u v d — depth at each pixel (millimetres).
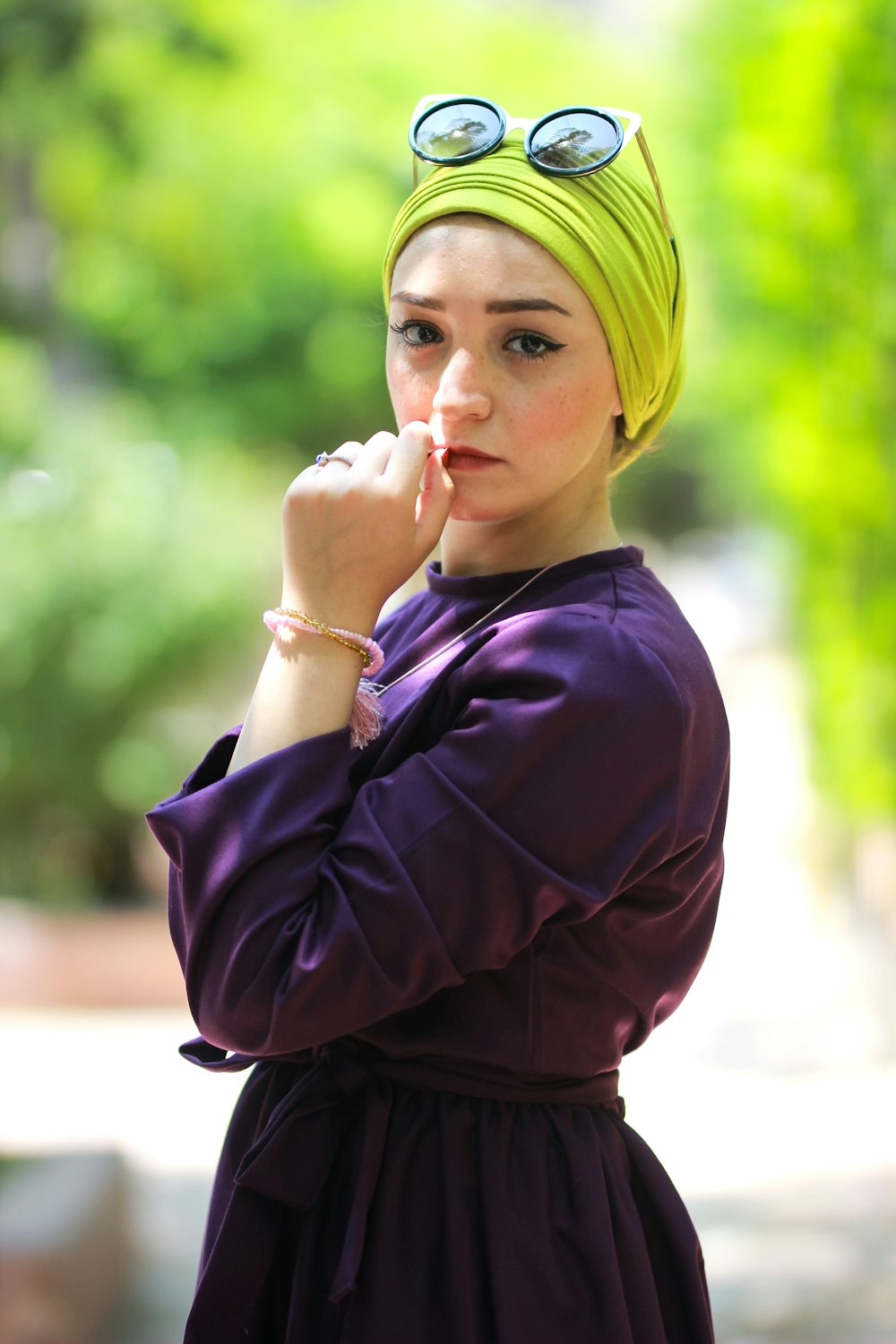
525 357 2268
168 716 16094
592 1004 2287
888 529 10008
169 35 18500
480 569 2504
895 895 11297
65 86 13992
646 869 2197
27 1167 6680
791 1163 8297
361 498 2232
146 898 16469
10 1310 5262
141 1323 6262
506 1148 2256
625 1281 2293
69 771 15414
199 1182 8141
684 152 11633
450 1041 2244
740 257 10969
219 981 2141
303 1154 2256
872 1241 6926
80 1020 12789
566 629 2191
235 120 21078
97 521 15438
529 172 2258
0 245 20500
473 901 2105
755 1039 11406
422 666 2389
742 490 16391
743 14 9797
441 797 2121
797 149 9453
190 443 21062
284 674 2244
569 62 24828
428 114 2344
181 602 15273
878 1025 11539
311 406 23500
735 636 38531
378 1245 2221
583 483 2451
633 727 2137
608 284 2258
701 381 16094
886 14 8820
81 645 15195
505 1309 2176
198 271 22094
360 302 23000
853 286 9539
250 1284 2273
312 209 22219
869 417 9812
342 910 2082
